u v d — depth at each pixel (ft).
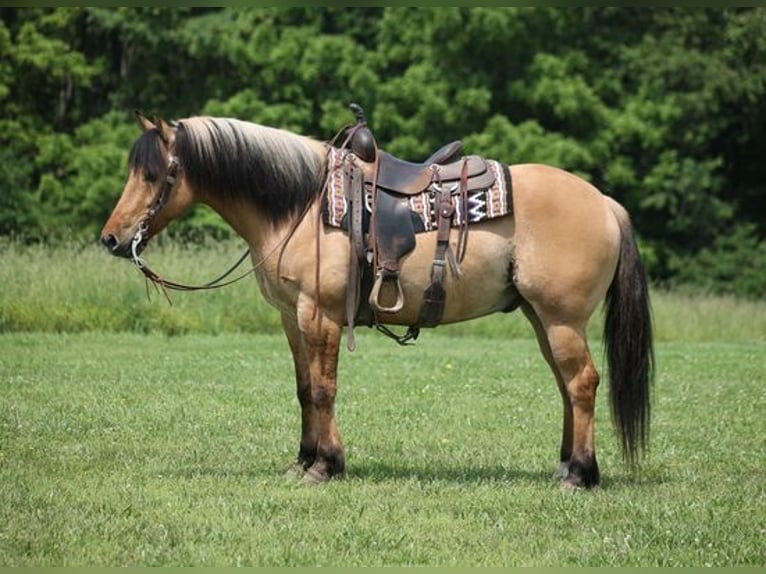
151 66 132.16
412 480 36.04
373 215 34.86
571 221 35.01
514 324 85.81
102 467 37.88
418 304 35.09
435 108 124.06
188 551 28.71
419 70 125.18
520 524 31.50
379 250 34.65
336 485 35.17
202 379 57.82
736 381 61.77
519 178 35.50
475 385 58.23
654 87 128.67
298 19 131.23
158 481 35.76
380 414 49.65
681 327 90.99
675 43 130.31
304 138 36.06
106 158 122.42
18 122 126.82
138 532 30.12
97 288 79.25
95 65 129.80
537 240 34.91
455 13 123.44
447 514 32.37
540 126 125.80
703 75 128.57
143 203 35.32
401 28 127.75
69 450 40.52
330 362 35.14
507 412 50.49
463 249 34.73
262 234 35.47
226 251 86.79
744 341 88.63
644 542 29.99
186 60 133.18
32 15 128.06
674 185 128.26
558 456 41.37
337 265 34.65
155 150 35.29
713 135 131.54
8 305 76.33
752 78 128.98
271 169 35.22
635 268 35.76
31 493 33.96
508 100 129.18
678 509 33.17
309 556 28.50
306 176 35.29
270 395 53.47
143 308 78.74
